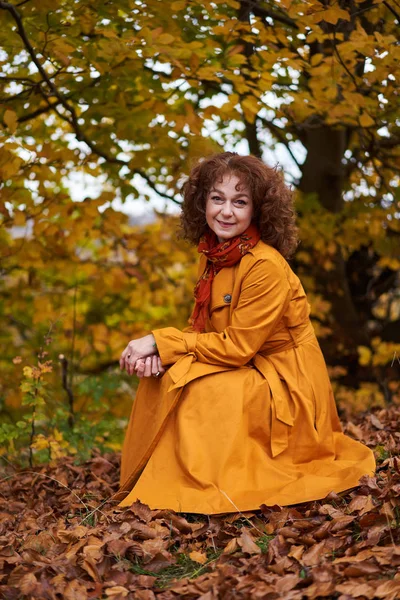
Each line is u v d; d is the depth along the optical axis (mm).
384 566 2027
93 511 2639
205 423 2713
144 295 6332
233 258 2920
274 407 2758
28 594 2016
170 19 3846
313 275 7086
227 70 4043
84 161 4586
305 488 2574
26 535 2562
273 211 2943
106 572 2150
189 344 2822
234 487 2604
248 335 2789
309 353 2951
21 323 7535
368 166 6211
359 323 7312
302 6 3500
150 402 2922
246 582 1992
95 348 6359
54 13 3908
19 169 4312
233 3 3756
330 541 2244
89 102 4527
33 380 3832
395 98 4414
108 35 3564
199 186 3066
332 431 2961
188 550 2350
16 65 4531
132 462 2916
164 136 4527
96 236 5320
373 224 6156
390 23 4375
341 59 3895
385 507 2318
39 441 3779
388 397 6129
